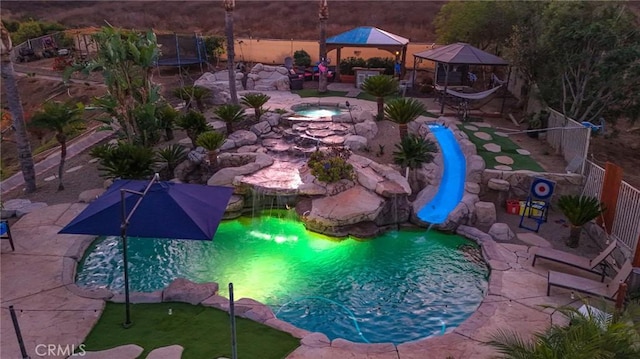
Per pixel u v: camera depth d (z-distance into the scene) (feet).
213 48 123.44
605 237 47.73
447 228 52.44
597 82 67.31
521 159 63.31
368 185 56.90
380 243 50.93
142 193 31.89
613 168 47.70
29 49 157.69
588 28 63.36
